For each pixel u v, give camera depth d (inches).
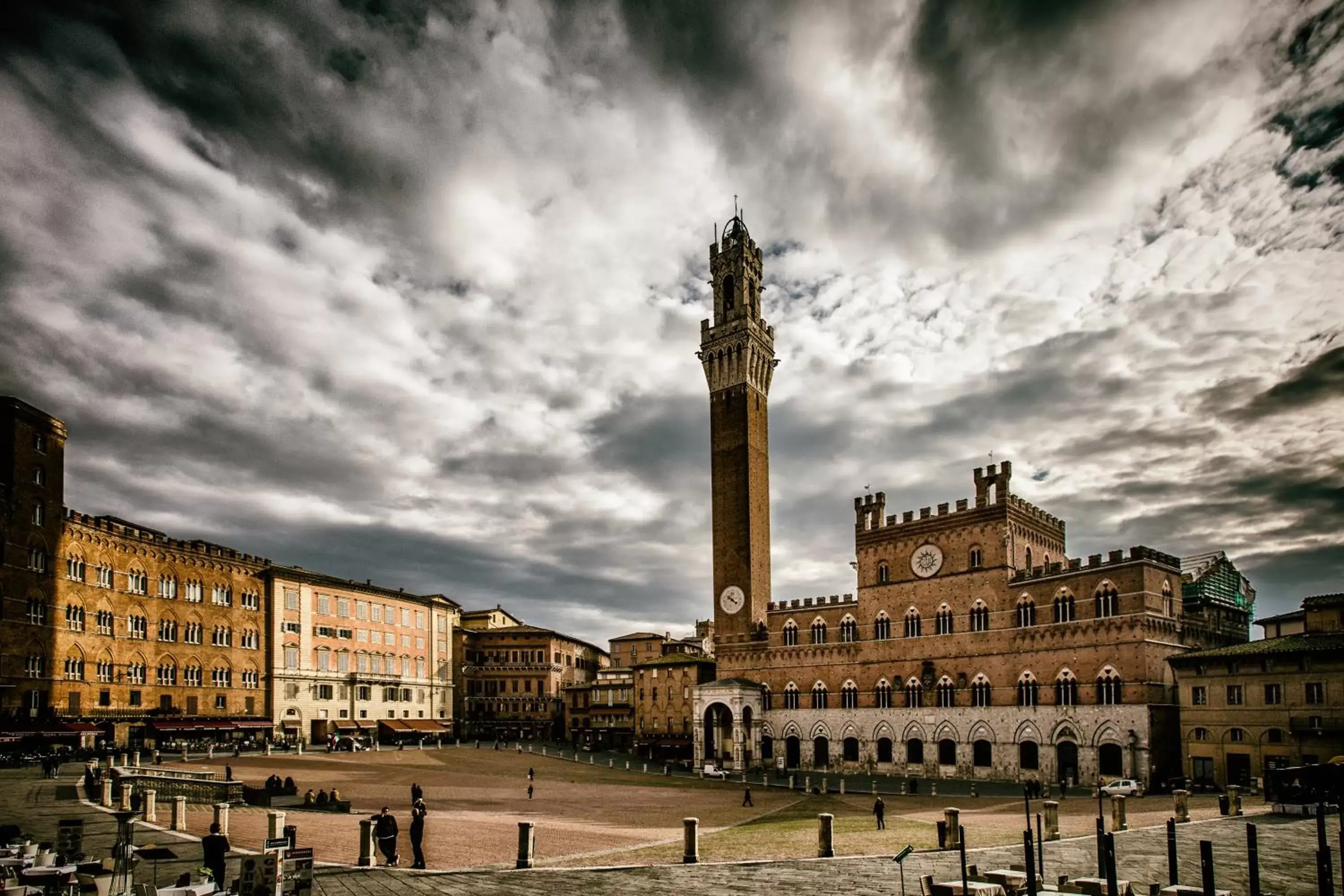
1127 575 3848.4
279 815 1628.9
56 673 3941.9
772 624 5393.7
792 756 5137.8
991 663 4333.2
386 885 1427.2
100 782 2343.8
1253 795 3083.2
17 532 3764.8
